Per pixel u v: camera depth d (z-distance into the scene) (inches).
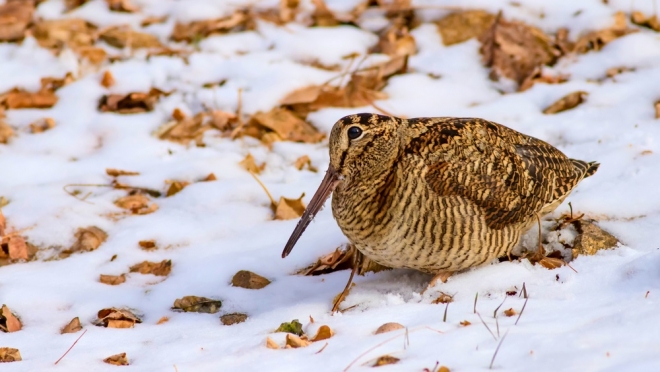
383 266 386.0
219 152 514.3
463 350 283.1
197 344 327.0
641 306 298.5
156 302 377.1
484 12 609.0
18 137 534.3
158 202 467.5
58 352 331.0
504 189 349.1
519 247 384.2
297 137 522.6
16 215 452.4
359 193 346.6
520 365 268.5
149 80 579.8
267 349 311.6
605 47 564.1
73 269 407.8
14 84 577.0
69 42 616.4
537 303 324.2
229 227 436.8
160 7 659.4
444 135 349.1
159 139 529.3
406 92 552.4
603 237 372.2
